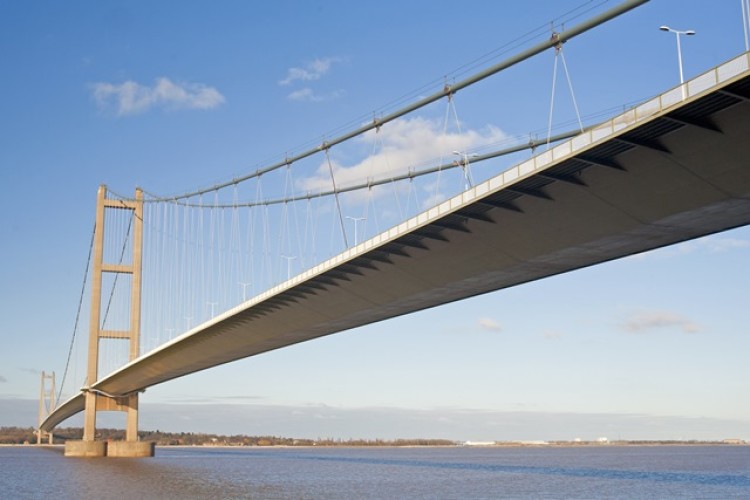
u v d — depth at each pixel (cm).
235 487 7494
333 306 5509
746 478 9744
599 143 3130
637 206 3475
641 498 6925
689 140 3033
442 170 5203
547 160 3369
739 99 2761
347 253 4678
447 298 4981
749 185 3136
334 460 15962
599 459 19200
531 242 3984
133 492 6912
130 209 11925
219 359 8162
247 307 5944
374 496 6750
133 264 11781
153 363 9150
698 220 3519
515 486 8125
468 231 4075
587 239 3816
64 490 7125
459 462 15450
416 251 4428
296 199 6812
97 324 11738
